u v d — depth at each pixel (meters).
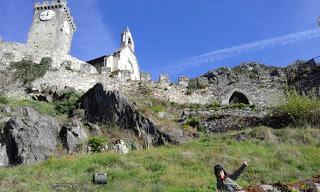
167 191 19.67
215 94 46.62
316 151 27.48
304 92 45.50
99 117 36.44
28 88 43.97
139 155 27.44
